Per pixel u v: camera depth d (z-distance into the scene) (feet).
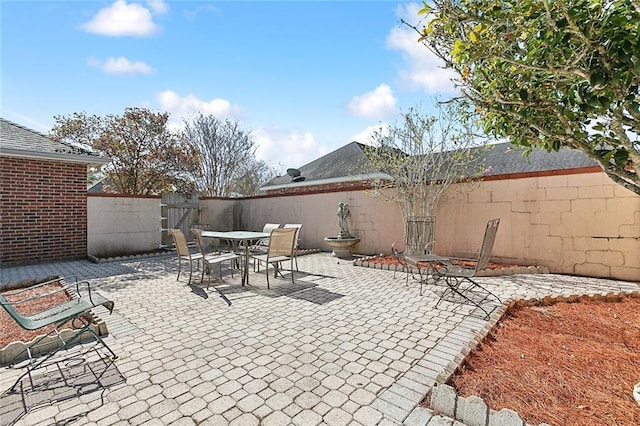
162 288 17.38
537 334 10.11
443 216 23.56
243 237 18.35
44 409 7.06
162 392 7.63
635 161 7.07
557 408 6.46
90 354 9.62
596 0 5.91
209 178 59.16
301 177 49.19
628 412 6.26
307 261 25.71
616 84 5.89
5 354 9.15
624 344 9.24
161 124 38.29
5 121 28.76
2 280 19.70
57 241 26.53
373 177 28.04
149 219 31.71
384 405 7.00
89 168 31.55
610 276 17.49
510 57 7.41
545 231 19.51
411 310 13.16
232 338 10.65
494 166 41.96
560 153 38.93
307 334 10.91
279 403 7.14
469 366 8.17
